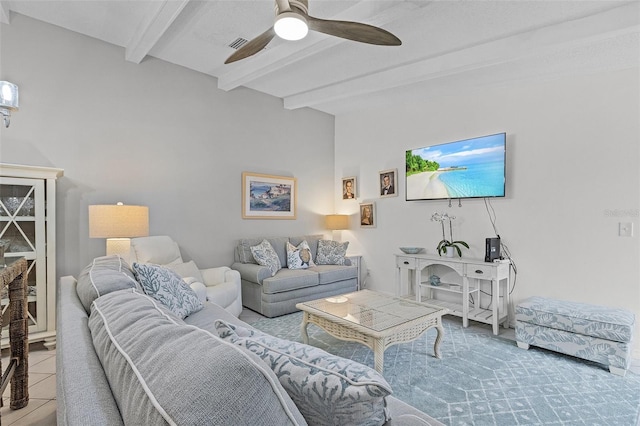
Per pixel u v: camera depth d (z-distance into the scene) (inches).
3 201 104.4
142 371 27.6
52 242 112.5
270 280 150.4
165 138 151.1
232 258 174.9
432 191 167.5
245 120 180.1
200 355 25.9
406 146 184.4
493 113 151.1
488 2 95.7
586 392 88.9
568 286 131.0
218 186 169.5
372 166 201.3
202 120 163.3
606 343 100.7
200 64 153.9
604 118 123.8
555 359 108.7
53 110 123.1
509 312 145.1
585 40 102.2
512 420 76.7
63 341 42.2
